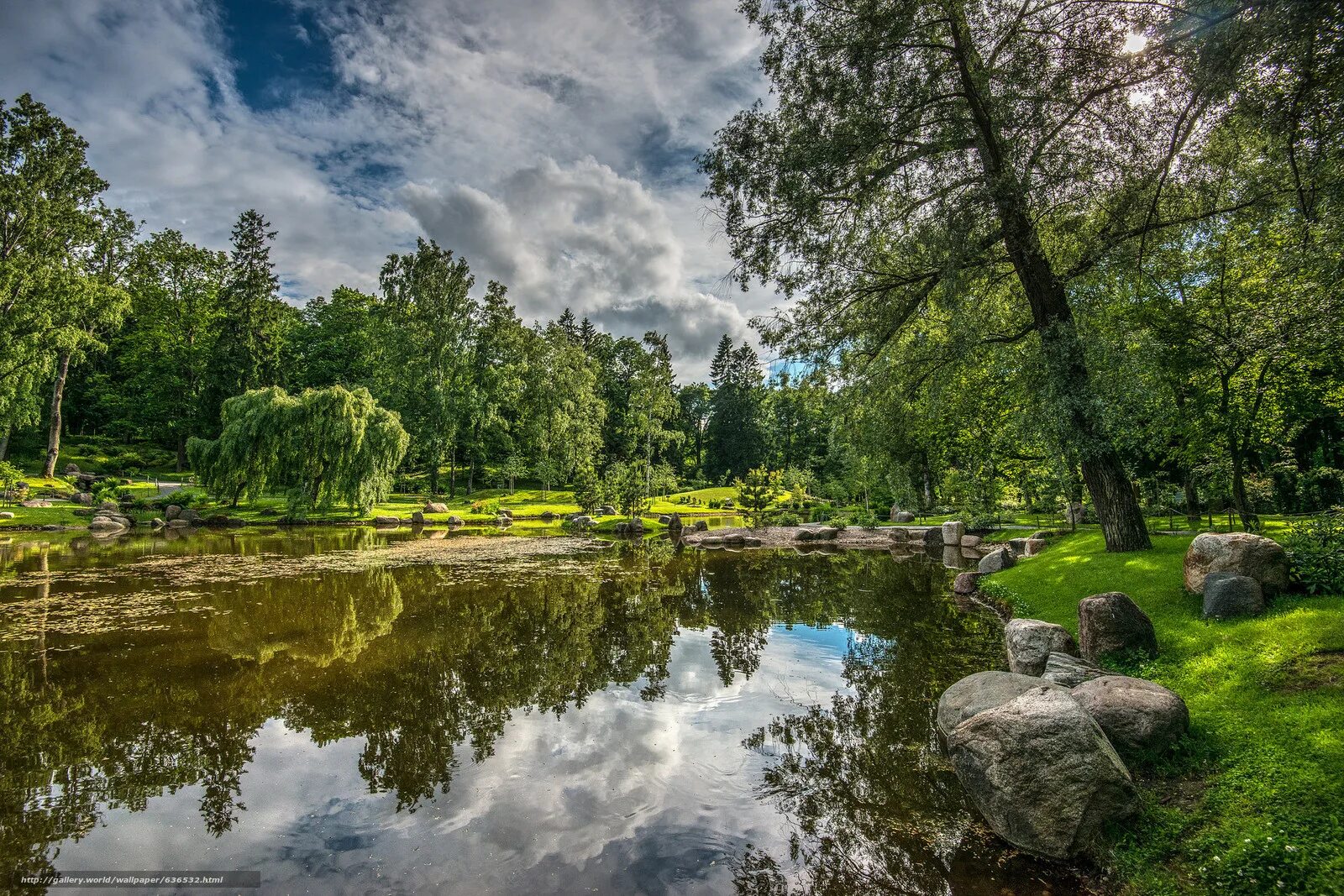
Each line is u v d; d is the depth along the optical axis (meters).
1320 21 6.88
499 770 5.91
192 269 53.88
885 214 12.36
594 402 55.78
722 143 12.04
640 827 4.88
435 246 46.81
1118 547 11.94
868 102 10.61
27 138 30.45
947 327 13.11
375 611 12.80
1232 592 7.47
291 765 6.02
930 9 10.69
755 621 12.21
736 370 80.81
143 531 29.20
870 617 12.31
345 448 32.50
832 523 31.42
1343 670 5.54
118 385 52.59
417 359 46.88
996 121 10.16
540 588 15.63
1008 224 11.04
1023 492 24.20
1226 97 8.54
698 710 7.49
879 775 5.76
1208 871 4.00
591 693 8.10
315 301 61.12
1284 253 10.52
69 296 31.55
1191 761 5.07
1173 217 11.13
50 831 4.88
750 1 11.09
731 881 4.20
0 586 15.09
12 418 34.56
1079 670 6.80
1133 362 10.80
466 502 46.06
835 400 14.72
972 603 13.27
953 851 4.58
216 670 8.97
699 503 55.34
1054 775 4.60
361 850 4.57
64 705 7.63
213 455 31.89
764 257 12.59
